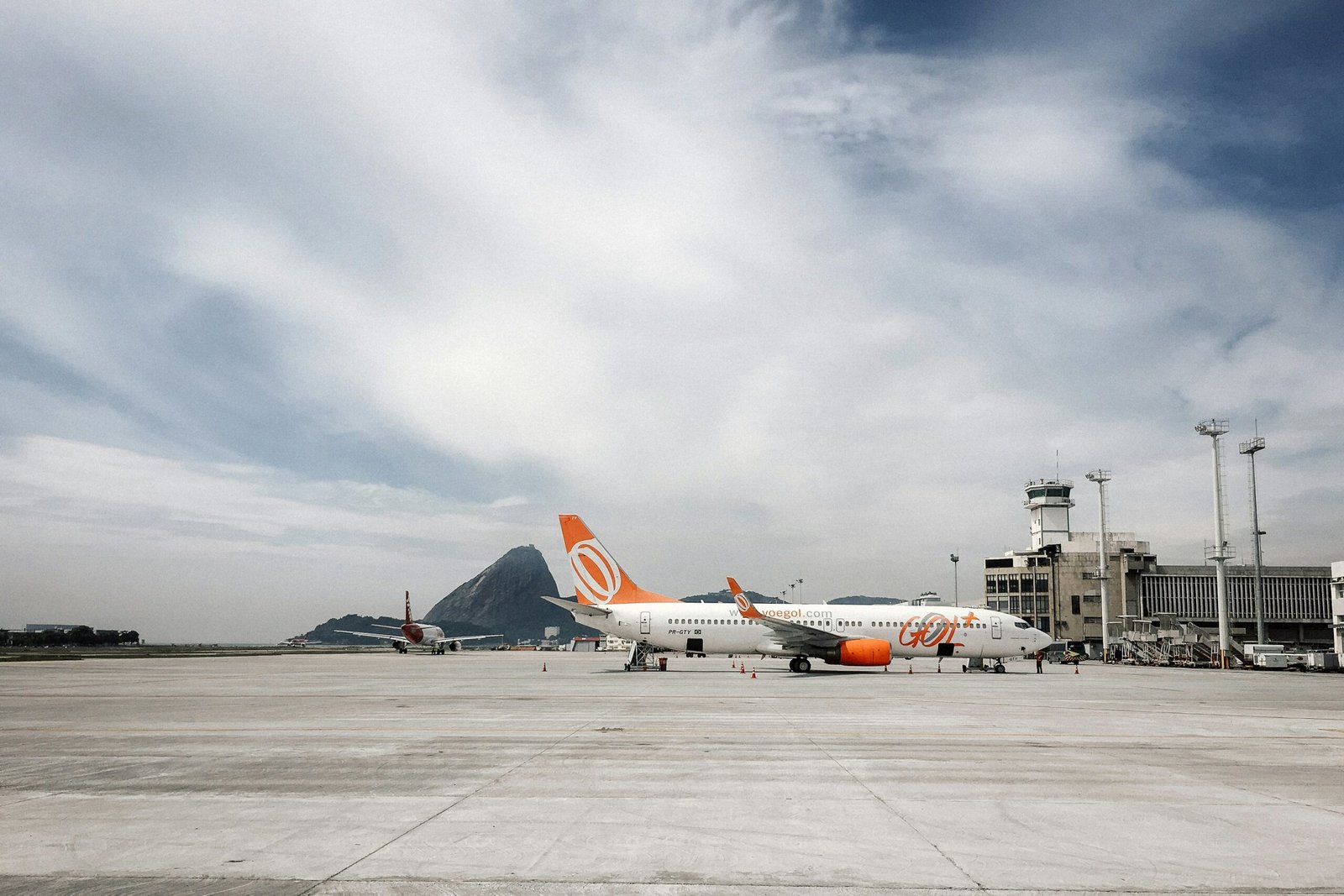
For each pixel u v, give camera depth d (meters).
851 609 51.62
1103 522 93.19
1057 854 9.42
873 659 48.47
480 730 20.31
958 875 8.59
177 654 108.31
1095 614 105.31
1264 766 15.69
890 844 9.82
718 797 12.47
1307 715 25.56
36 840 9.90
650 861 9.04
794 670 50.25
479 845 9.67
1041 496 120.94
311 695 31.19
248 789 13.05
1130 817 11.30
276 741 18.41
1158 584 105.56
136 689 35.19
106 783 13.48
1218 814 11.53
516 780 13.77
